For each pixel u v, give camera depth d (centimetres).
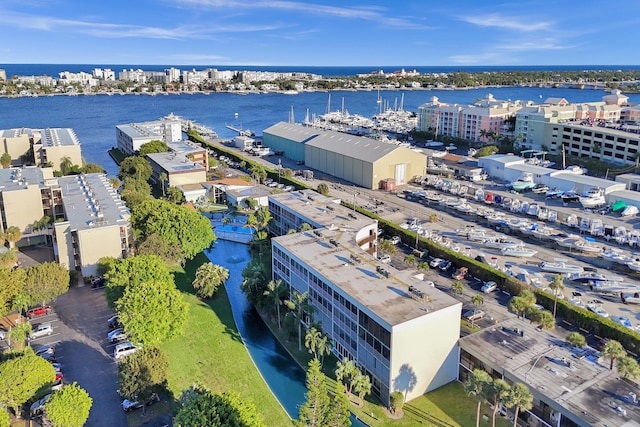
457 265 11438
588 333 8675
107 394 7156
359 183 19088
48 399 6253
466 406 7150
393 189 18350
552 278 10819
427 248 12262
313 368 6438
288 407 7294
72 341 8469
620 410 6019
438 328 7294
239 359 8350
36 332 8575
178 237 11106
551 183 17725
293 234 10425
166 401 7075
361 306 7438
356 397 7375
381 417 6912
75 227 10531
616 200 15575
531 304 8769
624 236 12756
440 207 16188
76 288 10400
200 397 5784
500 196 16225
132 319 7619
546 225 14262
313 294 8850
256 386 7700
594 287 10231
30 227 12900
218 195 17362
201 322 9269
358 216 11912
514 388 5866
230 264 12369
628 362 6475
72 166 18850
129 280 8781
